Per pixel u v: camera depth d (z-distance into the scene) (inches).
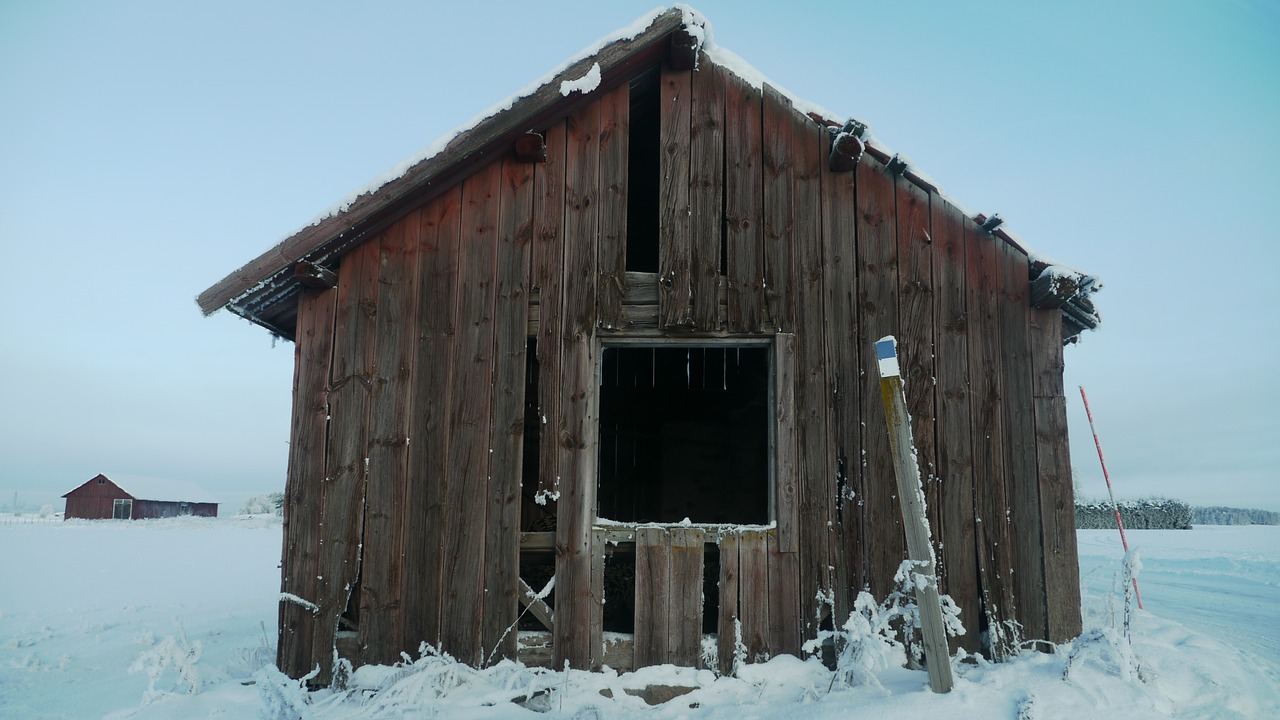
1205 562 454.6
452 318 201.9
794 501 190.5
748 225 204.4
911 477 146.6
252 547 832.9
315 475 196.4
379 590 190.2
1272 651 216.5
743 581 187.2
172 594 426.3
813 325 199.5
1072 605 188.4
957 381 197.6
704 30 203.8
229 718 168.1
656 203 304.7
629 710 169.3
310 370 200.8
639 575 187.8
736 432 373.1
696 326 198.8
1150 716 135.7
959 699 137.9
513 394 197.0
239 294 192.5
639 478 367.9
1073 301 204.7
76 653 260.4
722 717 156.3
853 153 200.4
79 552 732.0
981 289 202.7
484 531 191.3
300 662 188.4
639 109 239.5
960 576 188.4
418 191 203.8
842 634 176.6
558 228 204.8
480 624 187.0
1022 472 194.4
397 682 171.8
